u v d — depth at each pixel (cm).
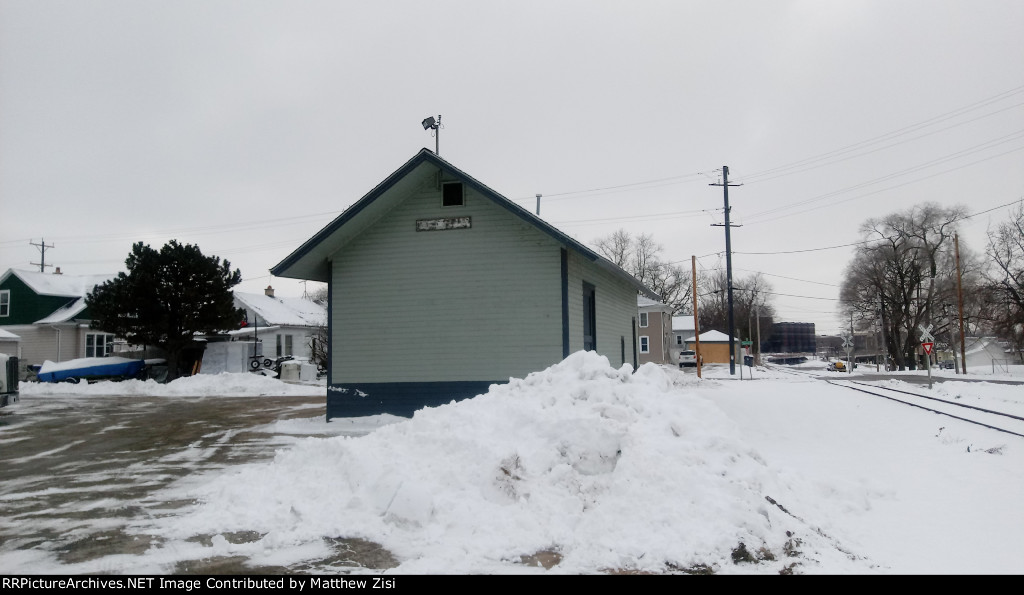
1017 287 4459
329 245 1762
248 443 1386
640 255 7825
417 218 1761
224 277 3506
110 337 4447
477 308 1719
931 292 5606
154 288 3238
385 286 1762
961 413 1572
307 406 2302
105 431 1636
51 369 3431
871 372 5447
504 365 1695
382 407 1739
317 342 4447
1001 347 6378
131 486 948
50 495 894
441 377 1722
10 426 1767
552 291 1686
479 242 1730
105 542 664
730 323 4156
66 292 4491
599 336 2097
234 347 3688
